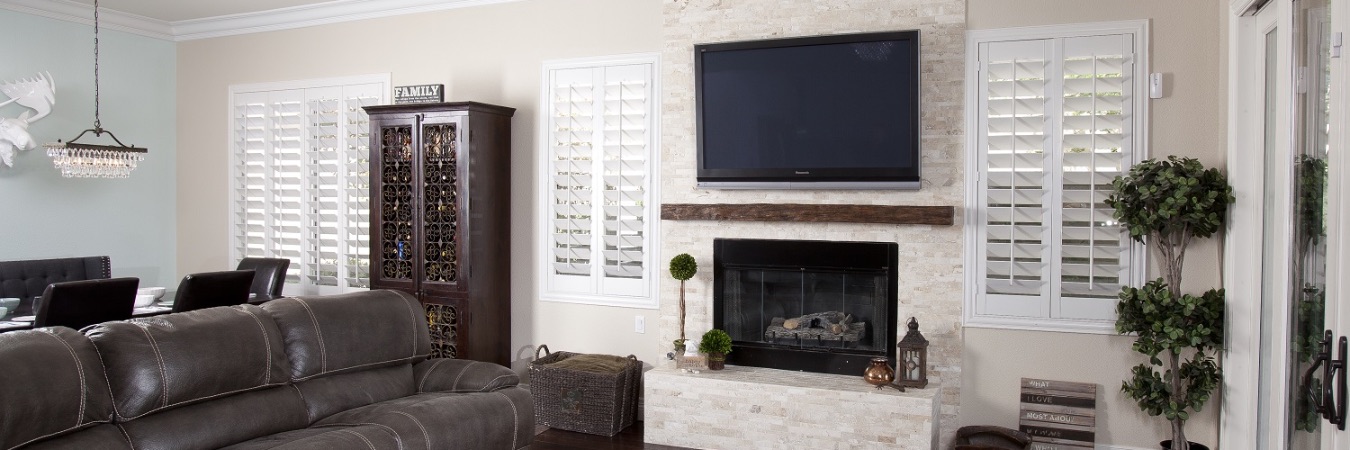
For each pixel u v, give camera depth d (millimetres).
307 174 5715
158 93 6070
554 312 5047
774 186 4293
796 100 4160
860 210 4156
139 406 2539
